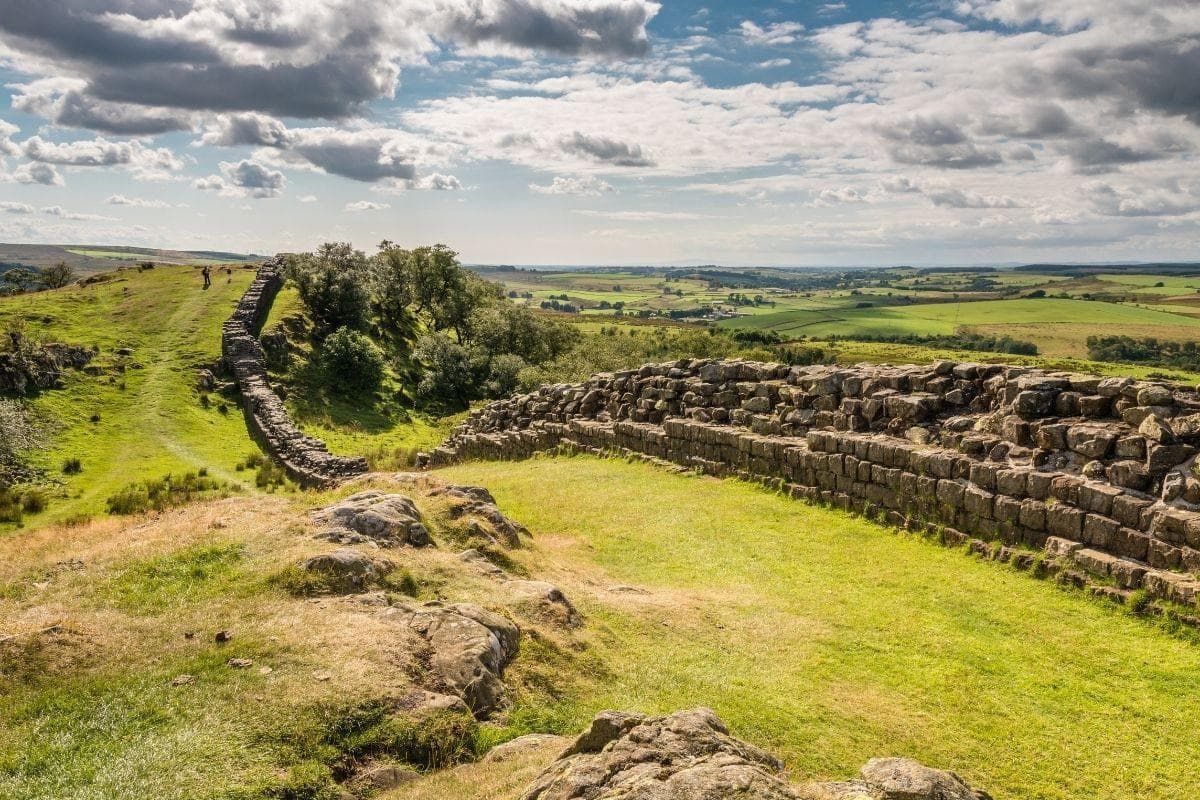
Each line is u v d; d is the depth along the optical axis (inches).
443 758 335.0
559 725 380.2
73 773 299.9
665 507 837.8
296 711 339.9
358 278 3526.1
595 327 7401.6
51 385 2080.5
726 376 1063.0
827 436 807.7
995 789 349.4
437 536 589.6
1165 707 409.1
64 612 449.4
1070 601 527.8
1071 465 605.9
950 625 511.8
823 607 550.6
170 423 2042.3
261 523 592.7
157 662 385.1
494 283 5644.7
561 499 921.5
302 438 1868.8
